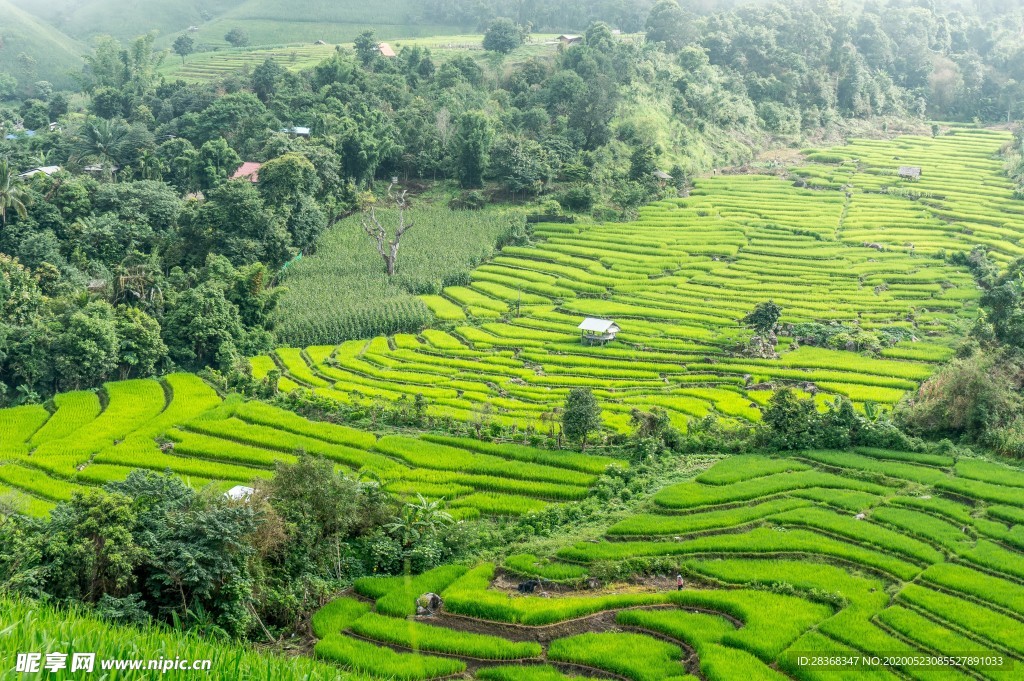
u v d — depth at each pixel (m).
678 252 156.25
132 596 46.75
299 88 193.00
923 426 87.19
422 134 180.88
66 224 131.50
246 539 51.38
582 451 83.94
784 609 53.38
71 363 103.94
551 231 167.25
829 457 80.44
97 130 172.50
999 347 100.44
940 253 149.50
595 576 58.84
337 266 146.88
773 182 191.12
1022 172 182.38
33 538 47.84
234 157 165.62
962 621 51.59
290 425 90.81
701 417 95.94
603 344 122.88
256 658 31.30
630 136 192.50
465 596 54.72
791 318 128.25
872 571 59.31
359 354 121.38
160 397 101.38
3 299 108.44
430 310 136.88
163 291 121.56
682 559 61.22
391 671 46.03
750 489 72.88
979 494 70.94
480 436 87.75
